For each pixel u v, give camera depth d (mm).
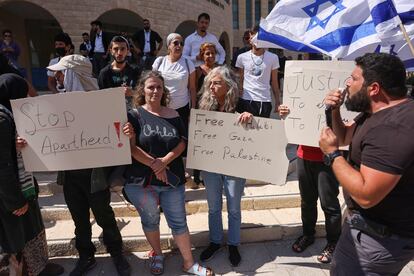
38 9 13070
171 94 3945
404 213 1699
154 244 3033
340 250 1959
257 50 4168
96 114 2561
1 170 2303
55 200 4023
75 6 11945
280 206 4020
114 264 3129
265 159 2834
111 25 16453
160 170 2695
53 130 2570
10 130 2359
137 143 2727
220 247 3389
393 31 2578
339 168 1733
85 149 2609
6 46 7688
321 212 3859
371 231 1779
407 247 1754
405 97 1734
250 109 3023
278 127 2766
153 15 13531
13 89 2574
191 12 15836
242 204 3980
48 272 3062
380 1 2545
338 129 2172
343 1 2902
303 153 3072
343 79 2678
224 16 21406
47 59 14945
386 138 1581
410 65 2787
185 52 4863
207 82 2893
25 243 2656
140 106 2842
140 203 2818
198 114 2854
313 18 3016
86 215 3020
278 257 3289
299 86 2805
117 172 2834
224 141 2861
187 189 4289
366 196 1594
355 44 2830
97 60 7328
